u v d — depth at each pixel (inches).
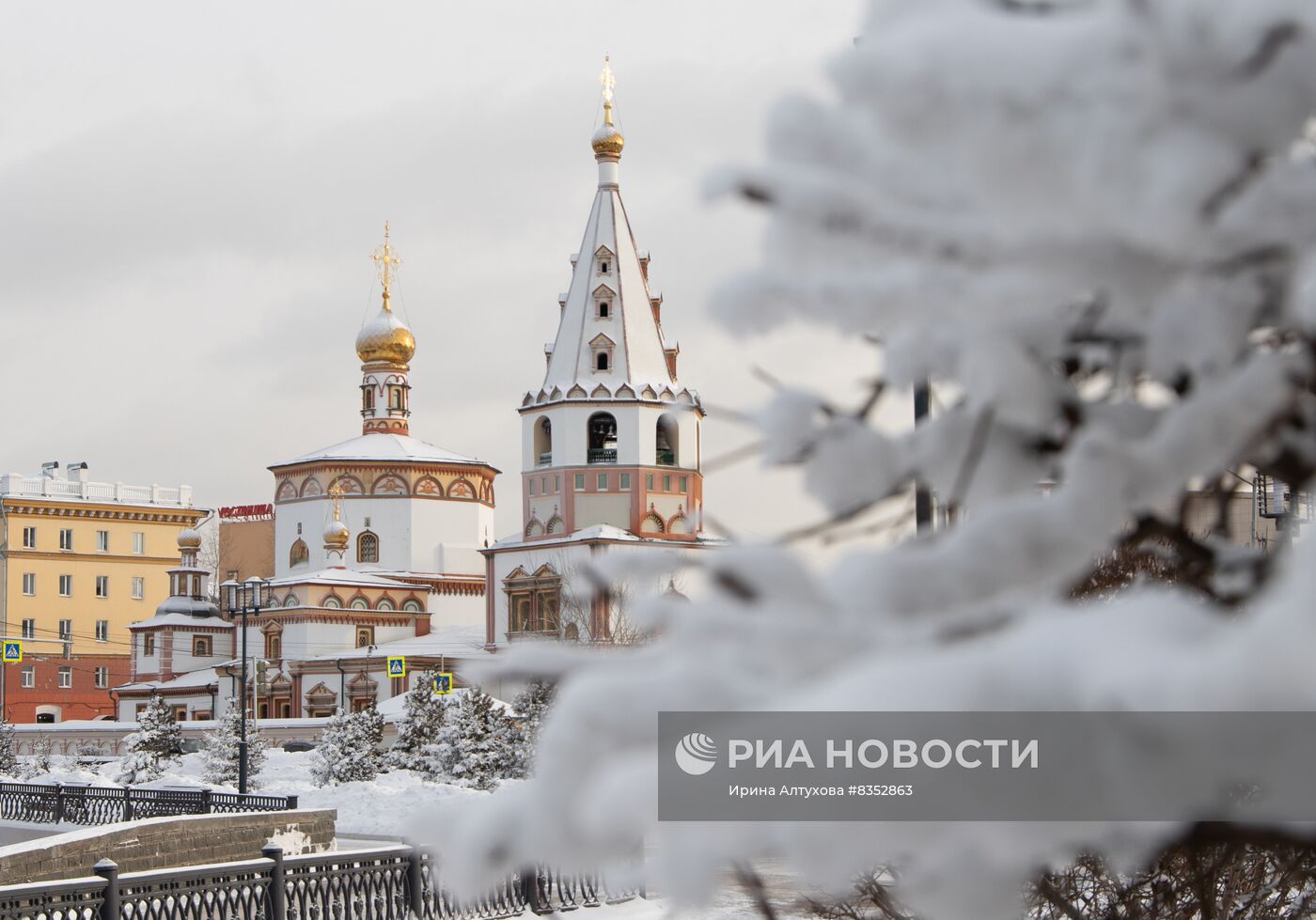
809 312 39.9
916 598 37.7
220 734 1566.2
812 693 33.7
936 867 32.3
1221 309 37.4
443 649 2265.0
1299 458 41.1
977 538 38.1
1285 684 28.6
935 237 38.3
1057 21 33.7
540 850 35.3
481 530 2637.8
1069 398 42.6
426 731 1595.7
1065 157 33.3
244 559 3558.1
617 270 2092.8
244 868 458.6
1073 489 38.4
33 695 2716.5
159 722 1706.4
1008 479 44.7
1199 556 48.7
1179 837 33.6
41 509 2773.1
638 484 2000.5
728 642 38.3
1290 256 35.7
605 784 33.8
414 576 2506.2
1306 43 31.8
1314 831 32.3
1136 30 32.3
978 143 33.8
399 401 2694.4
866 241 39.0
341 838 1092.5
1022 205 34.8
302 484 2591.0
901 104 34.1
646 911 562.6
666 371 2079.2
